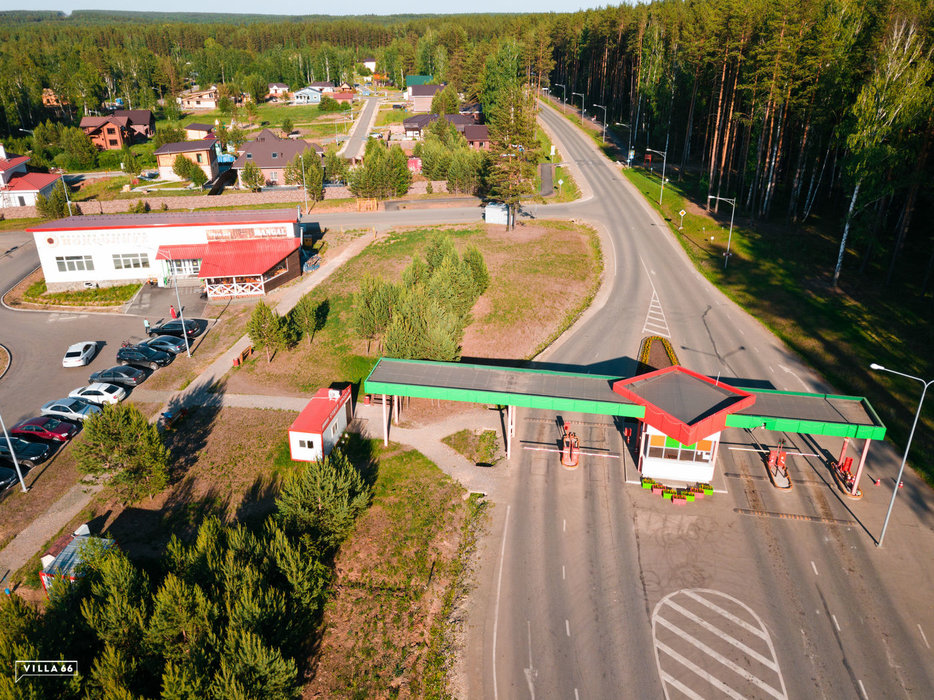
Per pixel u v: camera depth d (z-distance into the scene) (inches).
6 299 2623.0
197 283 2684.5
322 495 1220.5
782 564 1245.7
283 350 2062.0
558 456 1594.5
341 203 3863.2
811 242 2864.2
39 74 7632.9
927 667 1035.3
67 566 1181.7
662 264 2807.6
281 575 1108.5
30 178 4293.8
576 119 6003.9
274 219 2689.5
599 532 1333.7
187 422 1720.0
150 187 4456.2
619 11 5565.9
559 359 2027.6
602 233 3174.2
